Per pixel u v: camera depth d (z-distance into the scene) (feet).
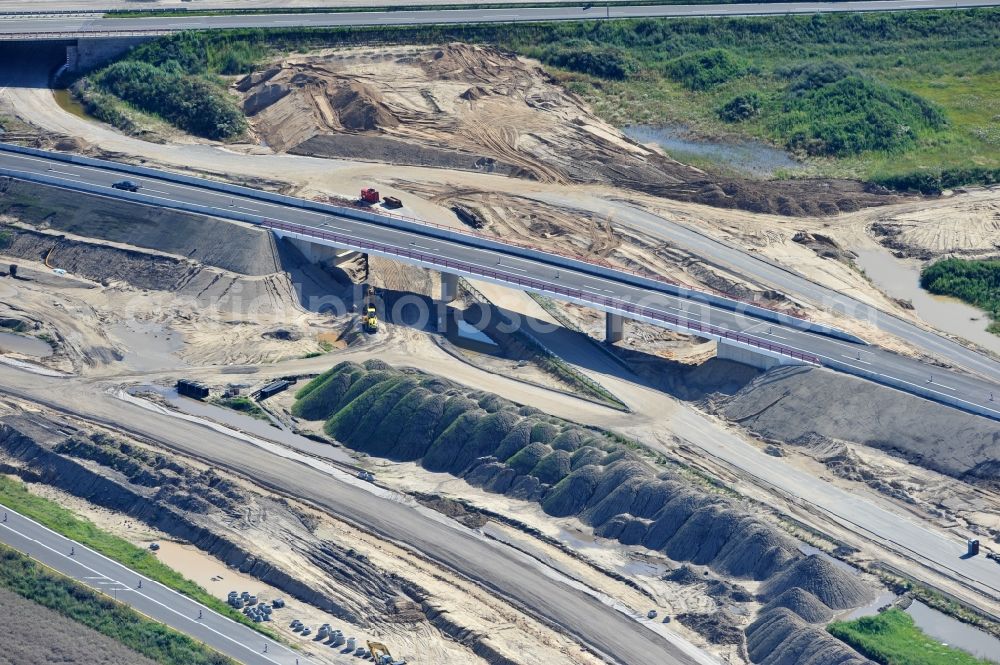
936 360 447.01
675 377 442.91
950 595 345.92
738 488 387.34
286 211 520.01
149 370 457.27
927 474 389.60
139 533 376.68
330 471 401.08
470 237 497.87
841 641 326.85
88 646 329.93
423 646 335.26
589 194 549.95
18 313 483.51
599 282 472.03
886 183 566.36
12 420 416.26
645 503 373.20
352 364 440.45
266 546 368.07
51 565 358.02
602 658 330.13
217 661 325.83
